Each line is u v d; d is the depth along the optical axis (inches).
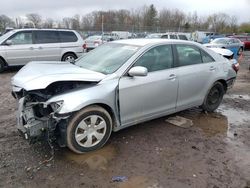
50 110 147.2
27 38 432.8
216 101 231.8
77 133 149.8
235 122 214.8
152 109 180.7
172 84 186.5
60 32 461.7
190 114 227.8
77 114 146.5
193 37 1229.7
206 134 189.0
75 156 153.2
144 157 154.6
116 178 134.3
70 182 130.8
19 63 430.9
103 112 156.0
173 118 215.9
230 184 132.6
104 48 200.4
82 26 1670.8
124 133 184.9
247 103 270.1
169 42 192.4
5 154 153.5
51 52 450.9
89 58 195.6
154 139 177.5
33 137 144.5
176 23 2600.9
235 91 323.0
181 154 159.3
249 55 907.4
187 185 130.8
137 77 167.6
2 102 254.5
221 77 223.5
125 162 148.7
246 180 136.3
